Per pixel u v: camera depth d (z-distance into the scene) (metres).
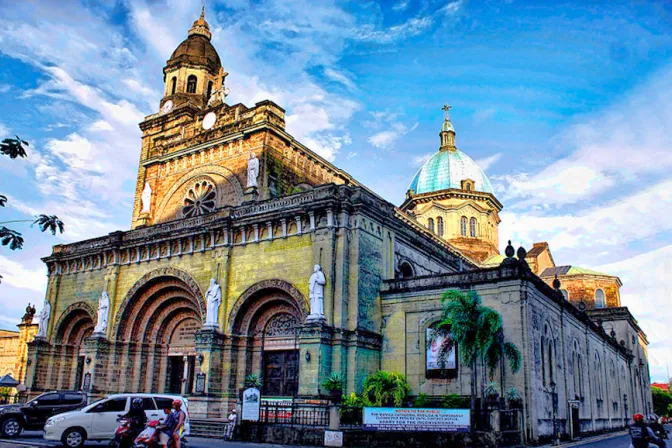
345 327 36.00
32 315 66.19
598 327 52.97
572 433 39.00
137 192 55.47
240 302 40.38
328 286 36.38
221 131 49.28
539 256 75.88
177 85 57.16
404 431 26.83
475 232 71.31
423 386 36.28
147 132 57.06
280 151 47.31
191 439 30.94
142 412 21.81
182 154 51.28
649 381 85.25
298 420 33.09
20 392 50.12
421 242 46.00
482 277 35.72
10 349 66.31
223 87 52.66
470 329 29.86
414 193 74.81
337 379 32.53
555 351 38.66
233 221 42.06
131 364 46.62
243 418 30.23
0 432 29.45
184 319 47.31
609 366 57.25
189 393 44.09
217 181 48.31
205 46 59.44
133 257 48.06
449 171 74.50
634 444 18.77
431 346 36.59
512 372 32.97
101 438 25.48
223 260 41.94
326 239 37.31
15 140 14.68
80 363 51.47
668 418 102.06
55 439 24.92
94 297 49.84
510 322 34.03
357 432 27.34
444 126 81.19
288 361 39.25
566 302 42.44
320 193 38.72
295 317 39.47
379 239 40.09
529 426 31.80
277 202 40.78
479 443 25.98
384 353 38.06
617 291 71.94
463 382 35.06
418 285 38.06
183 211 50.03
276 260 39.53
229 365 39.62
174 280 45.22
